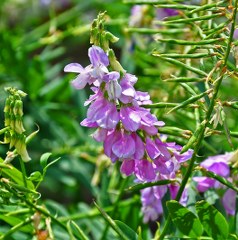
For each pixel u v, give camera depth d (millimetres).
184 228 318
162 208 341
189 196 339
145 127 298
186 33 394
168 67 450
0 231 427
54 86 534
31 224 341
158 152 299
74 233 339
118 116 293
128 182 412
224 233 318
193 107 309
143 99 298
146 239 409
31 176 321
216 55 307
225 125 298
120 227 319
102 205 439
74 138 527
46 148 515
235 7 302
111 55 295
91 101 302
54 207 426
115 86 291
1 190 313
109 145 299
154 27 473
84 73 294
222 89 465
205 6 307
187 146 293
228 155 340
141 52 468
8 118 307
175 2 352
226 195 340
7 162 313
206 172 317
